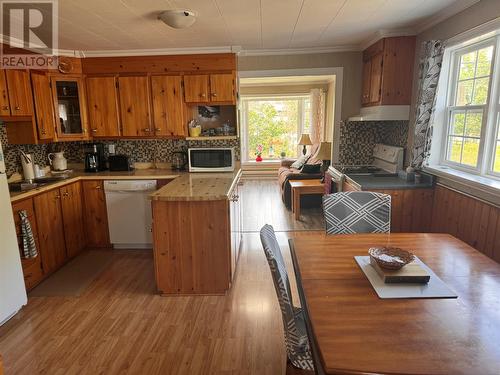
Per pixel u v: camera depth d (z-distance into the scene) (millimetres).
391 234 2096
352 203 2309
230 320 2471
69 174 3824
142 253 3791
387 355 1032
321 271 1597
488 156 2668
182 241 2766
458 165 3012
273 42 3781
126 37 3291
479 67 2766
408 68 3527
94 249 3910
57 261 3336
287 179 5496
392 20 3082
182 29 3086
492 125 2621
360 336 1121
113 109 3953
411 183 3271
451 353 1040
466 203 2697
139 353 2127
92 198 3791
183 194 2703
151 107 3943
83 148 4270
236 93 3959
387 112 3629
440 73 3033
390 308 1280
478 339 1104
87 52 3836
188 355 2104
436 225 3141
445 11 2826
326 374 979
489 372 966
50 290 2953
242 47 3988
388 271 1504
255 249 3854
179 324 2432
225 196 2658
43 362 2057
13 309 2508
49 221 3197
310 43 3914
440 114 3201
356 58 4203
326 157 5383
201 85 3887
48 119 3551
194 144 4211
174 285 2838
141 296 2848
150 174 3812
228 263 2793
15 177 3355
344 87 4273
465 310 1265
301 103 8047
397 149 3744
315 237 2068
